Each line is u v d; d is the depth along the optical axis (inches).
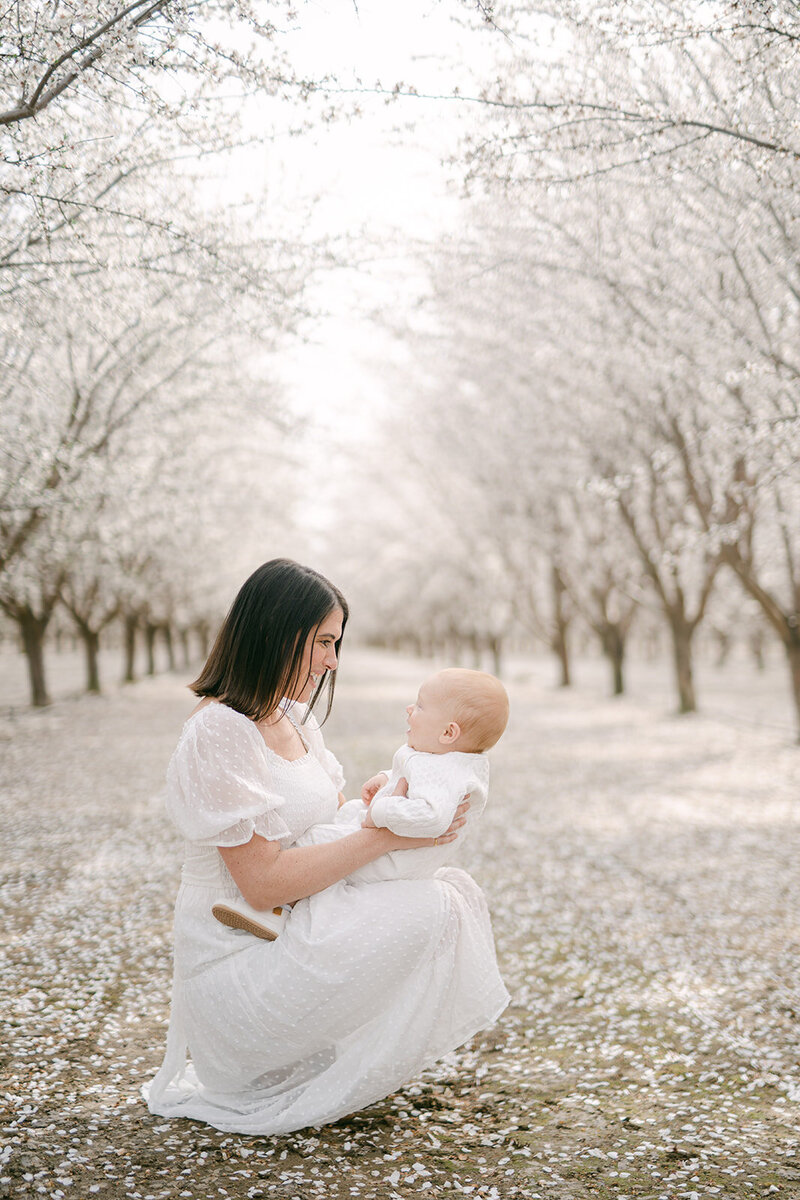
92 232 205.0
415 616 1545.3
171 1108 111.2
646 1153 105.7
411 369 627.8
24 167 152.7
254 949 106.0
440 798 104.8
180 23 140.6
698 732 597.6
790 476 295.0
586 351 386.3
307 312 237.9
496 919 208.8
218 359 400.8
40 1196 90.7
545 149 179.8
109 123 205.2
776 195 210.7
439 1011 106.7
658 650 2068.2
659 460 351.3
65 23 138.9
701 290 276.7
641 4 177.2
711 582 681.6
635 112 188.7
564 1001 159.3
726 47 201.6
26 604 653.9
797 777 411.8
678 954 184.2
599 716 717.3
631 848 282.5
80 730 585.6
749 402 314.2
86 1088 118.4
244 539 842.8
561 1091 124.1
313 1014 102.8
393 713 749.3
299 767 112.7
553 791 387.2
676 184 237.8
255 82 158.7
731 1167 102.3
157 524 549.6
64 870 243.0
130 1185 94.0
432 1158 103.7
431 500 933.2
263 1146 103.7
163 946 181.0
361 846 105.1
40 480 329.4
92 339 303.3
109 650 2365.9
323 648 109.1
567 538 756.0
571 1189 97.3
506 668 1646.2
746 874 249.9
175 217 236.4
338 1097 104.3
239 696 106.8
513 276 319.9
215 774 102.4
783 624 502.9
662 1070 130.7
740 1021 148.6
